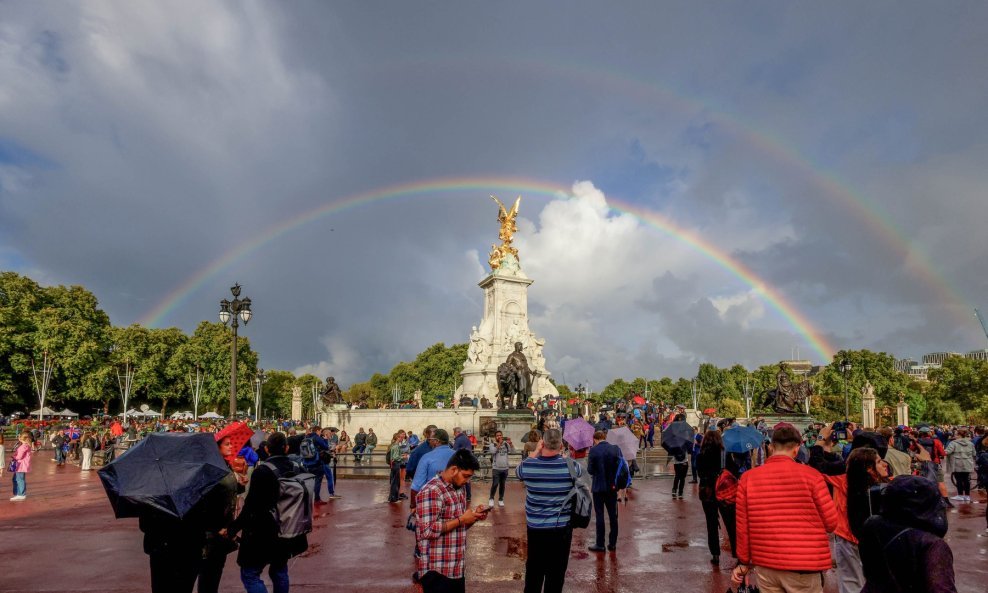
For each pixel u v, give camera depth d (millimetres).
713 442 12328
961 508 19906
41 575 11680
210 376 105000
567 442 13406
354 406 64250
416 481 10383
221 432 9281
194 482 7234
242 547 8203
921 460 17766
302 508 8445
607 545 13719
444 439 12023
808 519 6719
